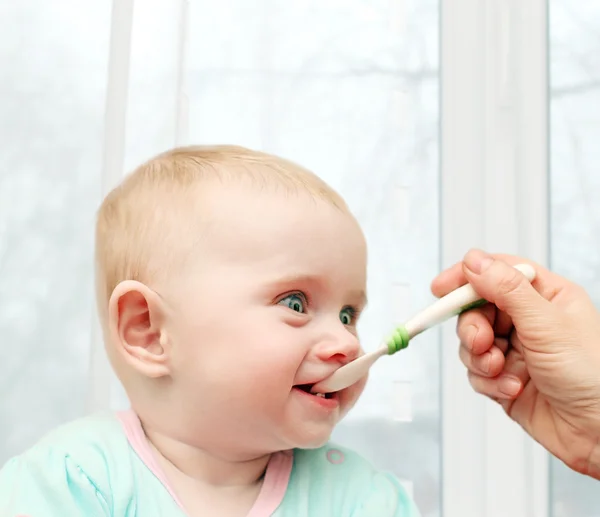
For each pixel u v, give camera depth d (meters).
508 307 0.82
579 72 1.49
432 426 1.38
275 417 0.77
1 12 1.33
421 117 1.44
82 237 1.30
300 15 1.42
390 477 0.93
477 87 1.44
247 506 0.82
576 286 0.89
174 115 1.29
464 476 1.36
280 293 0.79
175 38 1.30
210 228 0.81
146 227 0.84
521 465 1.36
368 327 1.38
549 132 1.46
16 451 1.26
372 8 1.45
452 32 1.45
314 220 0.81
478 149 1.43
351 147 1.41
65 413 1.28
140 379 0.83
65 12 1.35
